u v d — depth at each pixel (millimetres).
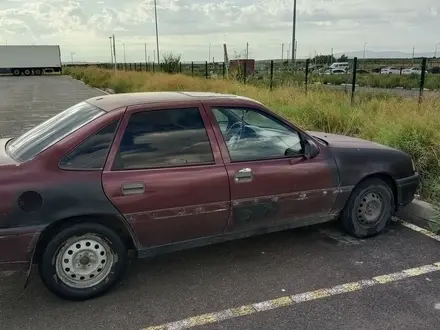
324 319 3275
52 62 75562
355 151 4613
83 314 3375
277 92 12945
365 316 3305
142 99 3951
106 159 3529
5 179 3277
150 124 3729
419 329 3139
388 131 7277
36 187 3309
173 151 3752
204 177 3795
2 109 18500
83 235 3486
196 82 19078
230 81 17828
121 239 3648
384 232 4938
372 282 3818
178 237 3842
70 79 55906
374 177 4703
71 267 3494
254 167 4008
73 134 3535
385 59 60906
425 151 6469
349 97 11250
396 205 4922
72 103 21156
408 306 3436
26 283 3449
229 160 3934
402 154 4902
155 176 3627
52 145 3488
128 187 3527
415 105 8672
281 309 3414
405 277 3906
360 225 4707
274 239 4746
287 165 4160
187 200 3752
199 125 3893
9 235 3260
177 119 3828
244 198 3986
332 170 4395
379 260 4246
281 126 4250
